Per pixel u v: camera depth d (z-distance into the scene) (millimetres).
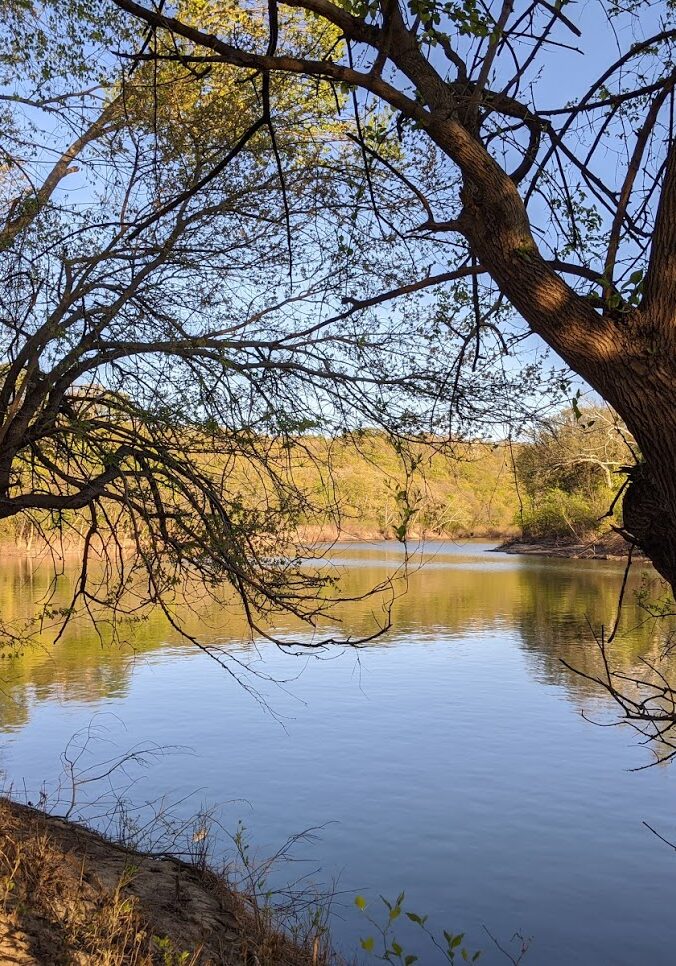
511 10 3303
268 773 12469
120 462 6055
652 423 2799
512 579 47281
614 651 22906
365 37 3336
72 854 6043
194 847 7848
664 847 10047
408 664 21688
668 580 3902
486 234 3098
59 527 6973
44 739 14109
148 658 22000
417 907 8336
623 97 3920
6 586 34781
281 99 6586
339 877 8930
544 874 9312
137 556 6352
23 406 6027
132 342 6355
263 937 5789
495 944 7676
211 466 6520
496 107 3906
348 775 12500
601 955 7578
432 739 14602
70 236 6688
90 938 4715
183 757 13258
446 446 6059
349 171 6449
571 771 12836
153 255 6758
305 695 18031
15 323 6500
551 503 47250
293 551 6168
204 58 3271
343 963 6625
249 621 5848
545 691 18297
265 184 6617
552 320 2934
